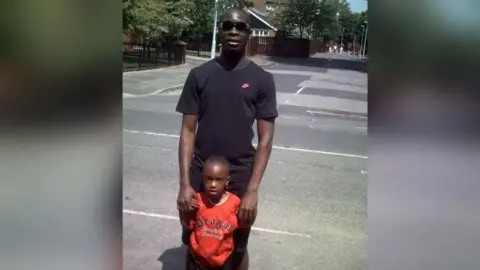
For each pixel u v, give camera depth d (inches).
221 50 118.9
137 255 162.1
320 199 235.3
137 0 824.3
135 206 210.2
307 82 1061.1
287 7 2704.2
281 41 2388.0
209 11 1482.5
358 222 204.4
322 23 2716.5
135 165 277.1
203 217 114.4
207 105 117.8
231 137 117.3
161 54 1170.0
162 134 375.2
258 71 118.3
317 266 160.9
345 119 539.2
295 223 200.7
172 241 175.5
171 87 753.6
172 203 216.7
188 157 118.6
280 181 264.8
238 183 119.6
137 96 645.9
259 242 179.2
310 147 366.0
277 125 464.1
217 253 114.1
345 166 309.9
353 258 167.9
